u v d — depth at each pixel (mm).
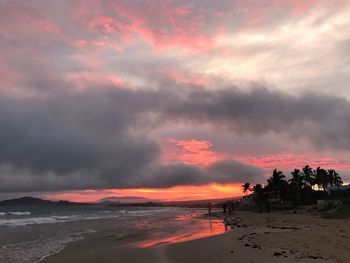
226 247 23797
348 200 87938
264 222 52906
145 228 48406
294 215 73375
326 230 33344
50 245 28766
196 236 35156
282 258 18125
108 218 84188
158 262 19891
